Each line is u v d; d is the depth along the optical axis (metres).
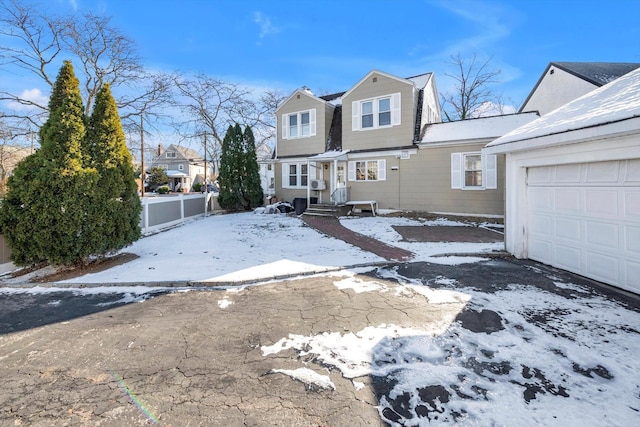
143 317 3.81
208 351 2.98
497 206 11.88
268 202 17.42
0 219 5.85
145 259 6.87
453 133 12.80
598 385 2.36
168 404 2.23
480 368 2.62
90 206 6.11
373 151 14.13
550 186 5.72
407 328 3.37
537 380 2.44
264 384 2.46
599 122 4.15
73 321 3.73
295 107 16.56
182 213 13.28
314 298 4.35
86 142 6.20
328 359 2.80
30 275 6.25
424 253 7.02
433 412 2.12
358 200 14.73
